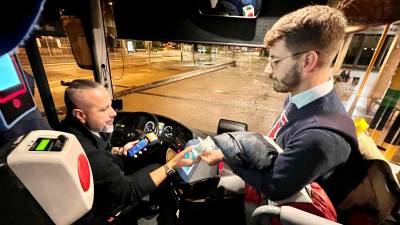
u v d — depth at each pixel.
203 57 20.98
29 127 0.93
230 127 1.69
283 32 0.76
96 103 1.11
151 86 7.42
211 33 1.99
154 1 2.01
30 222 0.69
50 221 0.73
